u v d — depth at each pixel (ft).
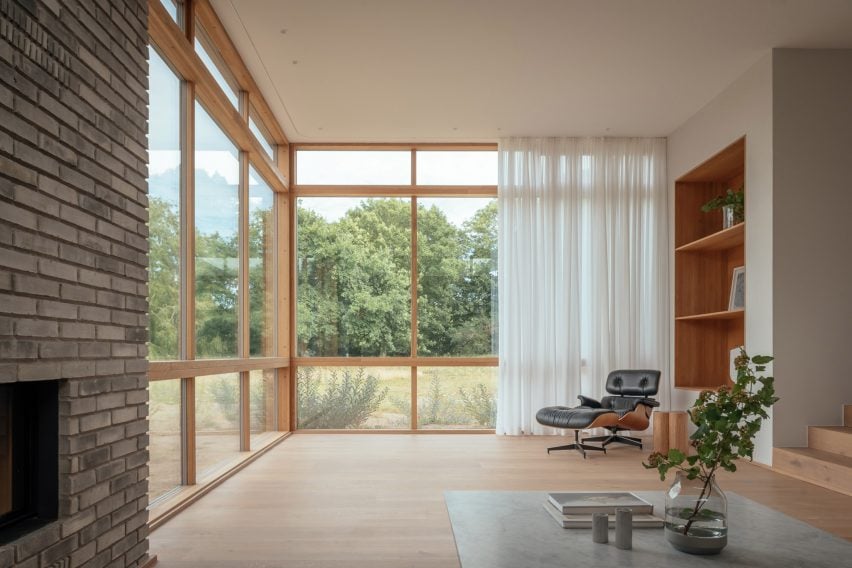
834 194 17.92
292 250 26.25
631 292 25.36
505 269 25.55
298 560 10.44
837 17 16.16
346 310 26.35
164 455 13.75
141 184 10.37
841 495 14.80
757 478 16.69
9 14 6.91
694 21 16.33
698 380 24.16
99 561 8.75
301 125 24.25
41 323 7.47
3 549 6.72
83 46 8.54
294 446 22.33
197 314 15.72
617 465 18.78
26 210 7.23
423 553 10.77
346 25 16.43
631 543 7.61
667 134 25.44
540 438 24.27
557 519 8.68
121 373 9.52
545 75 19.63
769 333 18.02
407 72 19.39
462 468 18.24
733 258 23.71
